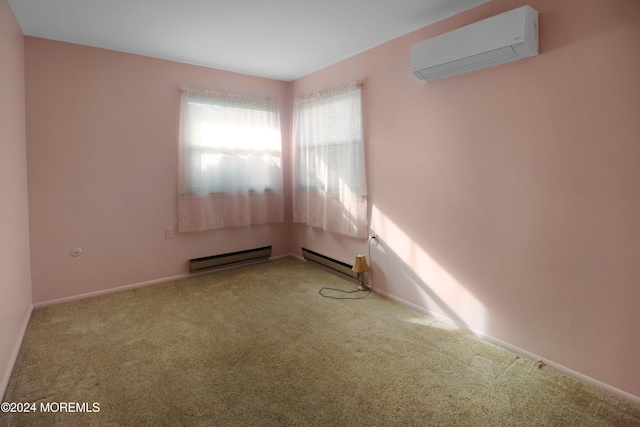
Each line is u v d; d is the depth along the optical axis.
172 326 2.73
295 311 3.02
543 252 2.16
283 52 3.39
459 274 2.67
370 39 3.06
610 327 1.91
